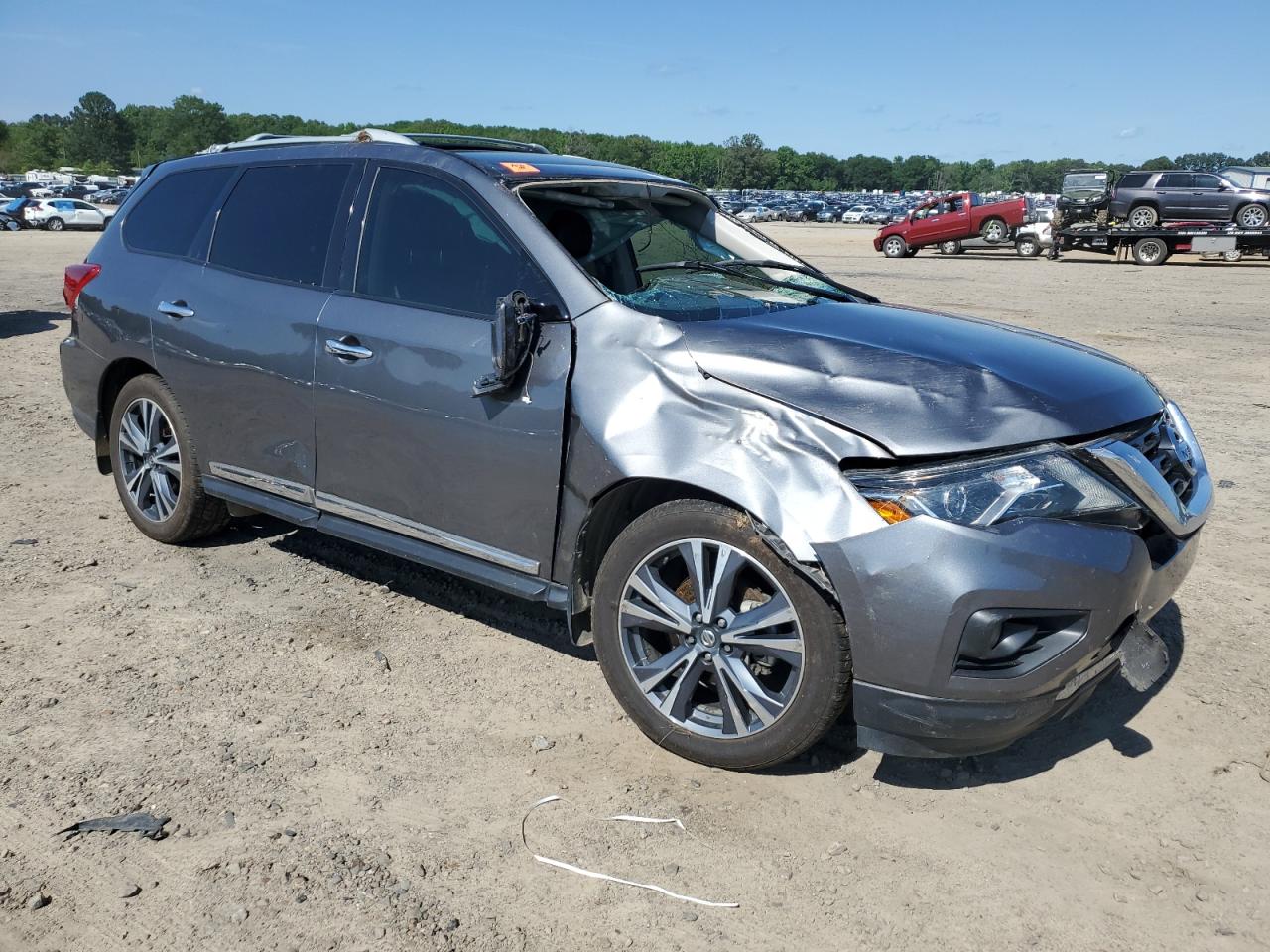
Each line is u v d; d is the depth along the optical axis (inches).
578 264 132.0
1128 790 120.5
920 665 106.1
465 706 137.9
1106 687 145.0
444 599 172.7
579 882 103.7
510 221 137.4
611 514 128.3
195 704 136.6
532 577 134.4
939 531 104.5
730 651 118.8
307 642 155.7
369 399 145.2
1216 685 145.4
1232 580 183.6
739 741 119.3
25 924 96.5
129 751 125.0
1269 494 235.5
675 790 119.4
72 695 138.0
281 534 202.1
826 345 120.3
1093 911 100.3
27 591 171.5
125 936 95.1
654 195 162.1
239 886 102.0
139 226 190.5
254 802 115.4
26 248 1169.4
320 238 157.6
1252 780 122.2
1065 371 124.0
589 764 124.6
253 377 161.3
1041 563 104.2
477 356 133.7
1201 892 102.9
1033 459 108.2
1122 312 604.4
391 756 125.6
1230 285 821.2
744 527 113.9
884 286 796.0
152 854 106.4
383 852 107.6
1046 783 122.0
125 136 7224.4
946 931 97.5
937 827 113.6
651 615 123.1
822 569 108.9
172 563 185.3
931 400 111.6
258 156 174.4
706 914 99.3
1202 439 287.9
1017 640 105.3
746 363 118.0
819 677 112.2
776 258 169.5
